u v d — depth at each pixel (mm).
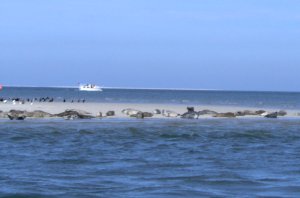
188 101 193375
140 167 42500
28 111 100062
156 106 131375
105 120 93062
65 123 85812
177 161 46344
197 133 73875
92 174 38812
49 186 33781
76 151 53062
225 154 51844
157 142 62781
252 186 34531
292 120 101312
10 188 32969
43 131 73000
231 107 140250
